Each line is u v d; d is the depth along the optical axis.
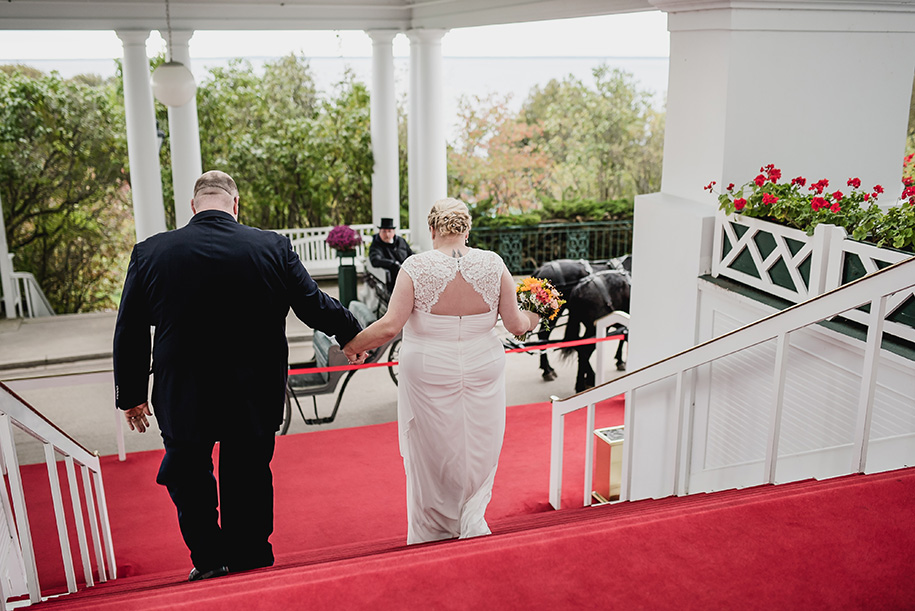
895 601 1.84
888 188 6.05
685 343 5.64
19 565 3.41
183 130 10.80
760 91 5.46
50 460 3.14
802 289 4.48
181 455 2.80
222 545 2.88
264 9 10.52
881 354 3.77
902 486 2.41
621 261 9.03
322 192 16.02
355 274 11.14
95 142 15.11
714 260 5.29
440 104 11.51
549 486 6.13
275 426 2.93
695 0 5.45
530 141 18.08
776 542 2.10
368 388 9.15
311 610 1.80
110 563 4.38
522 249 17.05
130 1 9.91
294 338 10.60
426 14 10.87
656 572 1.96
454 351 3.47
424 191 11.93
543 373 9.66
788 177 5.71
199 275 2.72
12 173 14.71
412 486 3.70
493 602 1.83
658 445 5.77
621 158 18.41
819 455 4.20
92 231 15.58
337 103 15.70
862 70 5.68
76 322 11.59
